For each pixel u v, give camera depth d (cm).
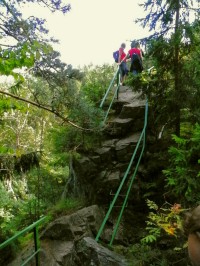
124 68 1159
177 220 467
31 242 766
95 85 1036
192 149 553
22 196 1103
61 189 1033
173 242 597
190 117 697
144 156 788
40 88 614
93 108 708
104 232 712
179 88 687
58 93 637
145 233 687
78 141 840
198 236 91
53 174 1041
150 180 761
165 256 560
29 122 1485
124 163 792
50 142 971
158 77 725
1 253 729
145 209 750
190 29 659
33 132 1442
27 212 905
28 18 536
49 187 1026
